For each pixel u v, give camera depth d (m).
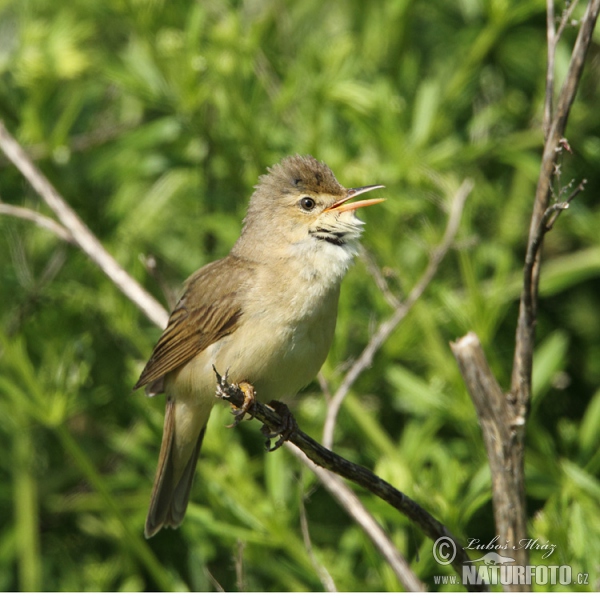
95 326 12.15
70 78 11.71
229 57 11.08
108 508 9.91
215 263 9.05
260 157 11.31
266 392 8.60
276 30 12.30
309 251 8.62
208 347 8.60
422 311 10.71
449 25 12.78
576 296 12.57
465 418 10.20
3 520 12.28
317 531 11.02
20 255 11.85
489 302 10.53
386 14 12.21
